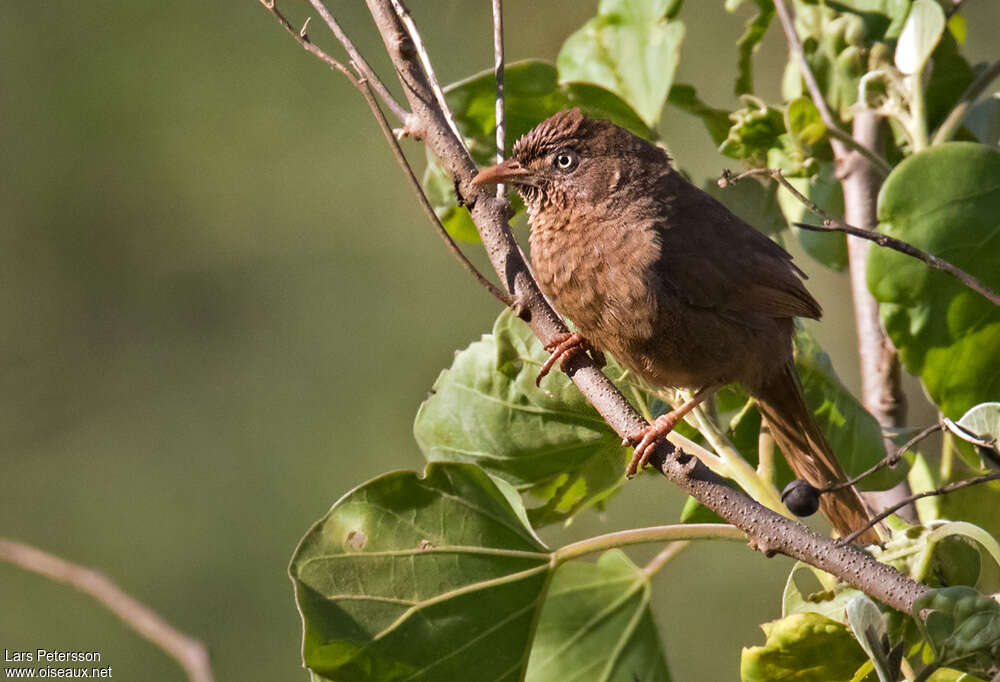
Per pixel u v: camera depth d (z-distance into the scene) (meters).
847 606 5.29
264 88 18.41
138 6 18.45
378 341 17.80
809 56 7.70
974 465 6.58
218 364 17.77
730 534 5.97
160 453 17.39
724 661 14.72
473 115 8.55
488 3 17.22
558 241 8.26
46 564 6.91
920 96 7.15
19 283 18.05
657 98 8.19
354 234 18.08
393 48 6.66
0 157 18.14
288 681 15.85
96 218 18.27
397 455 17.36
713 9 15.75
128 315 18.14
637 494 15.36
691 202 8.23
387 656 6.35
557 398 6.99
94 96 18.30
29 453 17.47
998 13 14.62
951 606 4.95
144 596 16.50
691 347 7.91
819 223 8.02
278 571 16.53
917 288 6.53
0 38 18.19
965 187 6.55
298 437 17.44
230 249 18.17
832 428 7.38
